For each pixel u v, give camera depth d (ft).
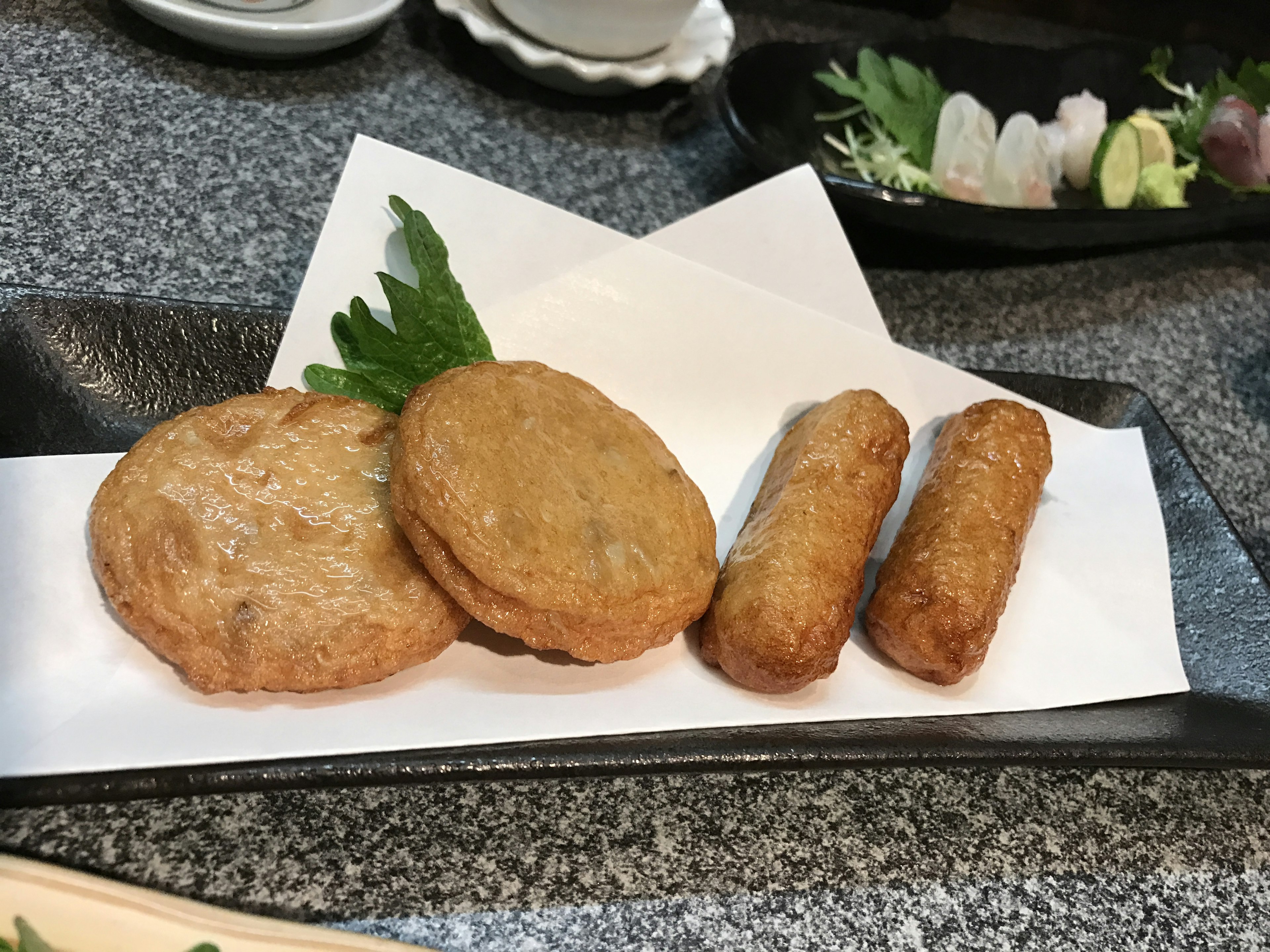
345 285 0.85
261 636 0.65
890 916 0.72
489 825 0.70
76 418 0.79
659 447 0.82
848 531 0.79
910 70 1.37
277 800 0.68
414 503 0.67
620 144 1.26
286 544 0.68
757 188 1.01
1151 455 1.02
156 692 0.64
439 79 1.25
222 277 0.95
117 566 0.65
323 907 0.64
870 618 0.81
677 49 1.29
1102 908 0.76
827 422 0.85
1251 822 0.84
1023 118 1.31
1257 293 1.40
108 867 0.62
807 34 1.57
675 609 0.73
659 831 0.73
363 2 1.21
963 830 0.78
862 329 0.99
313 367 0.80
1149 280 1.36
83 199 0.97
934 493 0.86
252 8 1.12
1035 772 0.83
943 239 1.20
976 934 0.72
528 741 0.67
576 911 0.68
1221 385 1.23
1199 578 0.94
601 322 0.92
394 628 0.67
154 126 1.06
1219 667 0.88
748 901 0.70
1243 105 1.50
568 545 0.70
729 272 0.99
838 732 0.74
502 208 0.91
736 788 0.76
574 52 1.21
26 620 0.65
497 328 0.88
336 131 1.13
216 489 0.69
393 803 0.70
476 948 0.65
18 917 0.57
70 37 1.12
